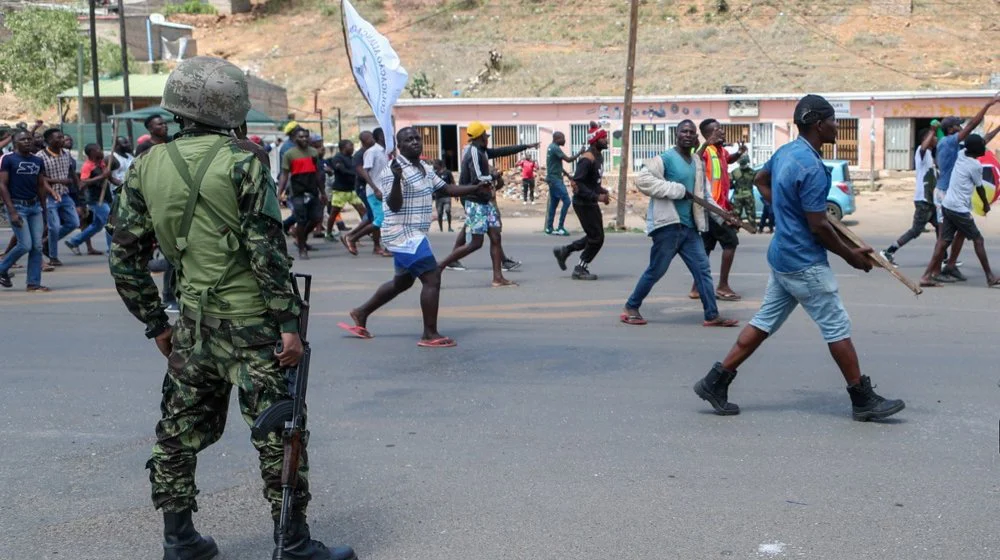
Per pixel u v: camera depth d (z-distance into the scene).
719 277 11.78
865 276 12.55
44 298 11.45
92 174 15.71
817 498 5.02
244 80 4.09
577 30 57.25
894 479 5.27
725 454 5.72
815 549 4.42
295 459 3.92
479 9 62.09
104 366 8.09
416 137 8.56
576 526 4.71
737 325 9.36
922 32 51.09
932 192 13.00
